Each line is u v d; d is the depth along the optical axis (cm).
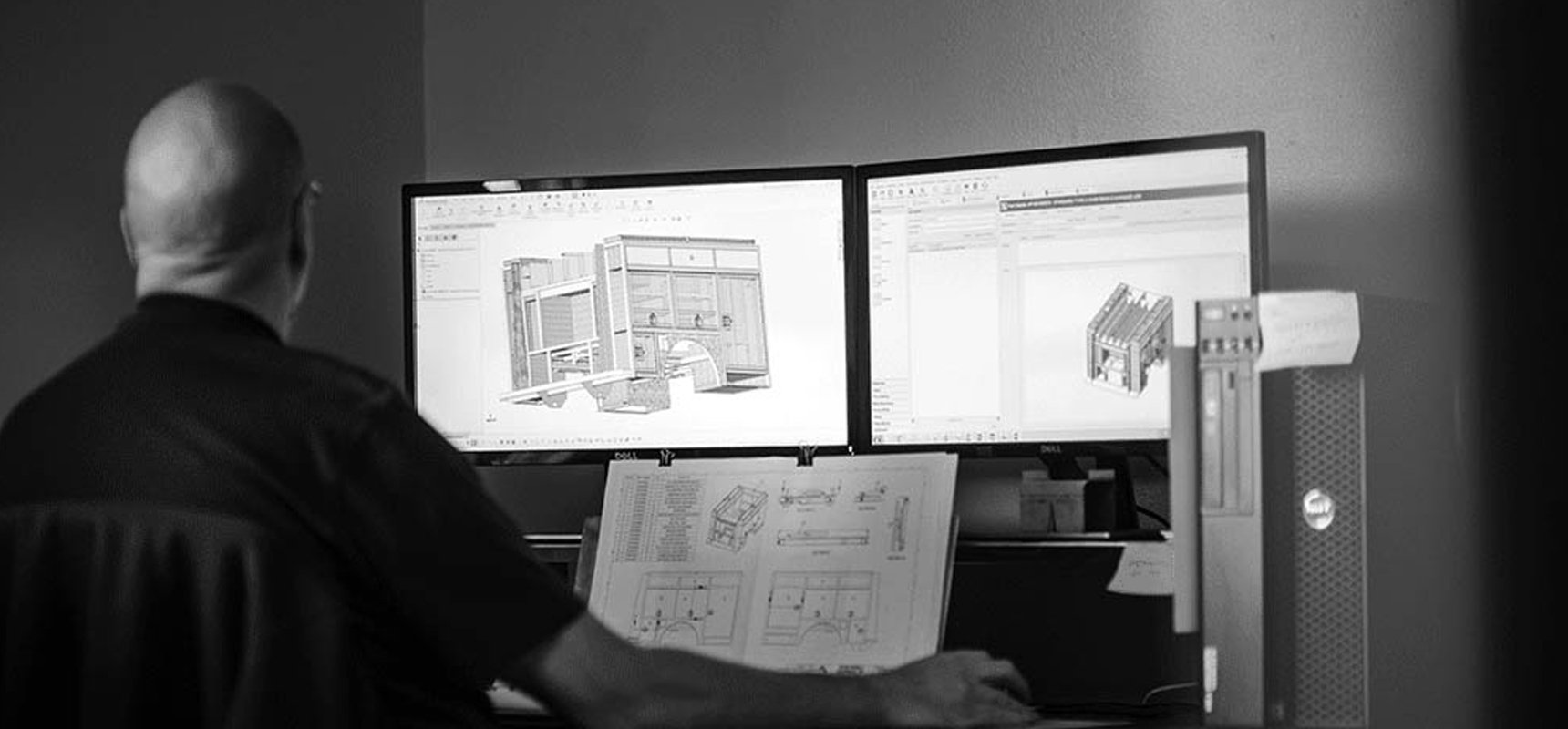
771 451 229
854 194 226
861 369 225
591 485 264
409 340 241
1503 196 220
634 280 233
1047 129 247
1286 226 235
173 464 146
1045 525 217
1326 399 175
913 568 202
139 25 229
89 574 146
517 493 268
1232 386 174
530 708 195
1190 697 205
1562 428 213
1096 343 214
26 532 148
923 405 223
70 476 148
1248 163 208
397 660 154
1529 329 217
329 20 261
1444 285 226
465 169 279
